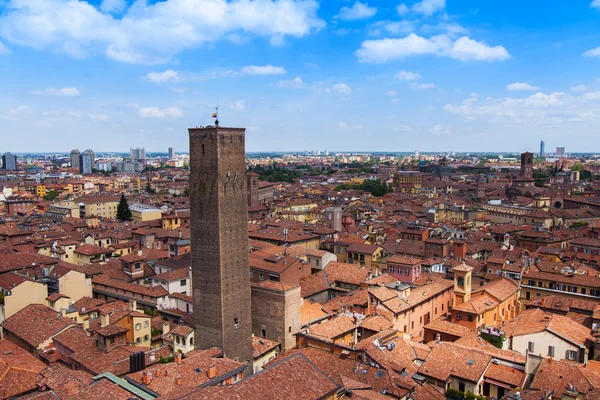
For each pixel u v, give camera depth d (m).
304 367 72.19
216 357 106.12
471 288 163.50
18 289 131.88
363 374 93.69
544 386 86.06
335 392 72.19
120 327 108.38
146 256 190.00
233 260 116.06
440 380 94.31
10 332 122.62
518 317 129.75
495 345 117.50
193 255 117.25
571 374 87.25
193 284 118.06
